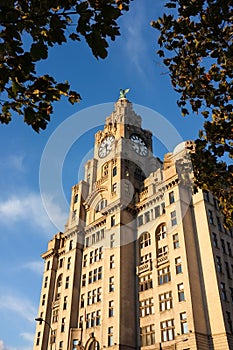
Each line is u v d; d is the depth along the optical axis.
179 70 10.50
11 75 5.00
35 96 5.40
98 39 4.23
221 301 33.12
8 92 5.25
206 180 10.30
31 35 4.70
